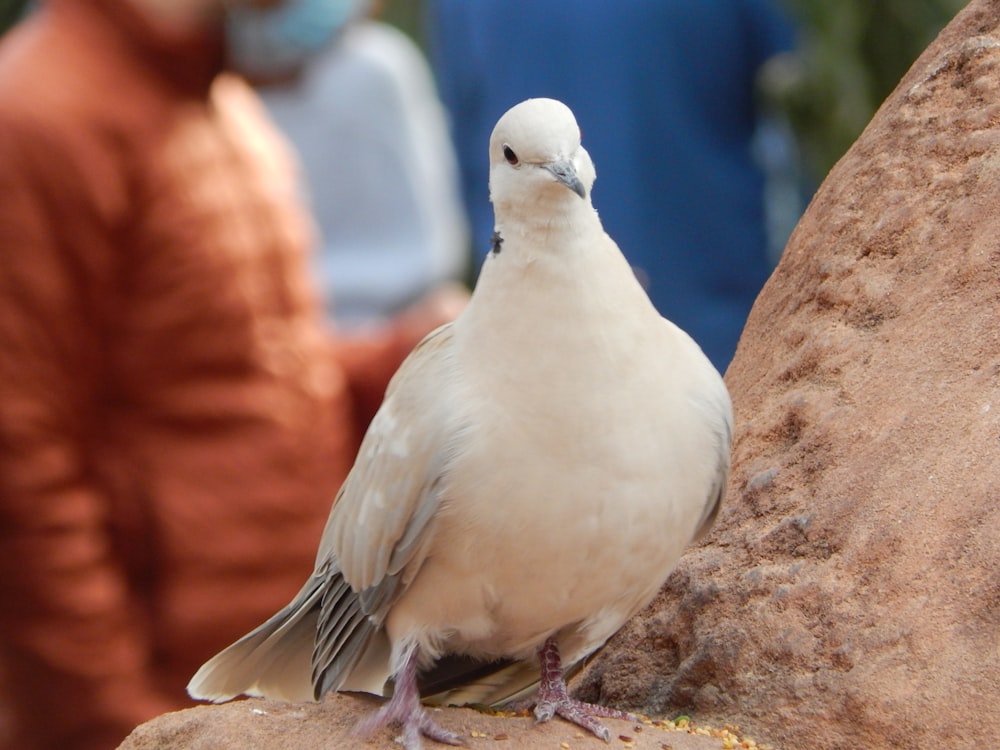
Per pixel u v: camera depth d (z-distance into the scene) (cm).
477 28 1506
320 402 1090
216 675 828
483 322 757
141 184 981
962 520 727
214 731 769
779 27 1470
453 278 1692
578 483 734
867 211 869
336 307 1372
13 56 988
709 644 796
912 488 753
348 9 1045
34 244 952
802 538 786
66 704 1011
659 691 831
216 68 1020
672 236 1468
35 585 983
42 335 960
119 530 1018
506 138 757
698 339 1484
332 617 816
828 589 757
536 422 732
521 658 846
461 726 778
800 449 820
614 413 732
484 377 748
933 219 837
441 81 1577
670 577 855
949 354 785
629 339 740
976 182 830
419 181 1412
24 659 998
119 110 975
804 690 743
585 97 1457
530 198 741
